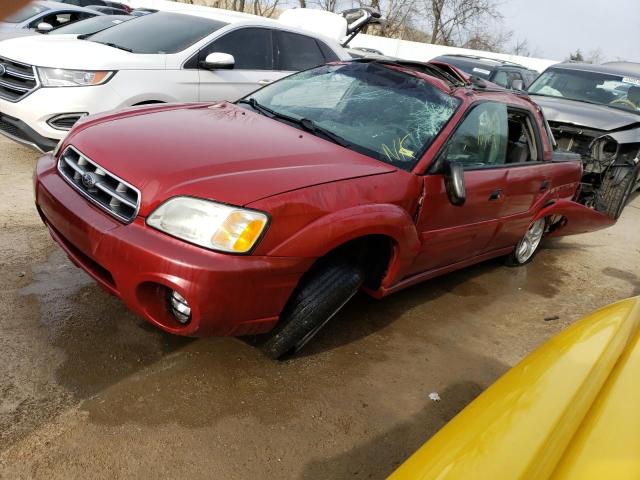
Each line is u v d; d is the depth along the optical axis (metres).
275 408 2.56
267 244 2.32
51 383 2.45
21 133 4.78
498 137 3.75
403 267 3.04
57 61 4.65
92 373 2.55
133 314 3.04
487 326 3.81
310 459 2.32
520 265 5.02
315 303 2.59
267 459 2.27
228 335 2.45
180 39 5.51
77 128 3.03
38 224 3.95
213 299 2.23
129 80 4.91
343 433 2.50
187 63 5.38
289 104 3.68
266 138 2.99
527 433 1.37
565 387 1.54
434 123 3.32
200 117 3.24
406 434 2.58
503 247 4.38
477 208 3.54
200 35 5.59
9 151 5.48
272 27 6.22
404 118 3.36
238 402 2.55
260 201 2.33
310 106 3.60
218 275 2.21
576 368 1.63
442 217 3.25
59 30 7.57
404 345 3.32
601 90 7.78
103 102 4.74
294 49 6.46
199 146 2.71
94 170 2.62
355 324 3.42
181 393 2.54
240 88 5.84
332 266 2.67
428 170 3.11
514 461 1.29
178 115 3.24
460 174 3.08
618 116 6.67
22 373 2.47
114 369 2.61
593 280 5.13
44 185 2.73
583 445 1.28
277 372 2.81
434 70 3.86
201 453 2.23
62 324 2.85
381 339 3.33
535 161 4.24
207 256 2.23
